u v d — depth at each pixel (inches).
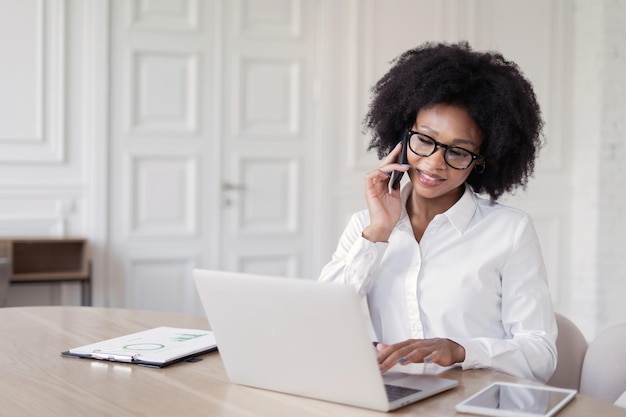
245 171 201.3
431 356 62.4
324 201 206.2
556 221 226.8
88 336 78.2
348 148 208.1
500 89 73.3
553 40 225.1
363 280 73.6
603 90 219.0
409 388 58.3
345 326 53.5
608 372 73.9
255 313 57.6
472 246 74.7
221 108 198.2
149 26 191.6
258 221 203.2
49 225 185.5
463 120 72.9
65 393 58.7
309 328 55.2
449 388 59.6
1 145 181.8
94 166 187.8
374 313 77.3
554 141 225.9
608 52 218.7
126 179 191.2
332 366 55.1
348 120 207.6
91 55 186.9
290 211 205.6
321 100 205.5
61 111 185.0
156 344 72.7
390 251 76.6
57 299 186.1
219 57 197.5
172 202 195.5
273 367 58.4
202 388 60.1
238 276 57.7
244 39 199.5
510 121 75.1
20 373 64.4
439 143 72.5
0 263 137.1
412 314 74.9
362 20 207.2
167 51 193.3
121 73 189.9
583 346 78.5
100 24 186.9
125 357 67.9
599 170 220.4
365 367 53.6
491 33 219.1
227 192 199.8
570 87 227.3
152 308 194.5
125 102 190.5
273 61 202.2
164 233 194.9
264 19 201.0
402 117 79.5
